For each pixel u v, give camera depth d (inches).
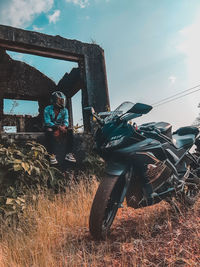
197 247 83.3
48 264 83.1
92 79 224.5
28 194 138.3
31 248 96.8
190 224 101.0
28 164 137.5
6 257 89.5
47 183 163.8
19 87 387.5
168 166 107.3
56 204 135.9
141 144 98.6
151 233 99.8
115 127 98.6
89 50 229.1
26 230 115.7
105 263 81.9
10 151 141.3
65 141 180.2
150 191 100.0
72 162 178.5
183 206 121.2
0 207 123.0
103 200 90.0
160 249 85.7
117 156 97.8
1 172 134.4
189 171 126.7
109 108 225.3
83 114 225.0
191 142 133.1
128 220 118.1
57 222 118.4
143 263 77.7
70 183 165.3
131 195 103.8
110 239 98.6
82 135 197.3
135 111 93.7
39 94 406.0
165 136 115.0
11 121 301.0
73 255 86.1
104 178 95.9
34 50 207.5
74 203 139.7
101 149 100.3
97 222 89.4
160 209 125.4
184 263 75.8
